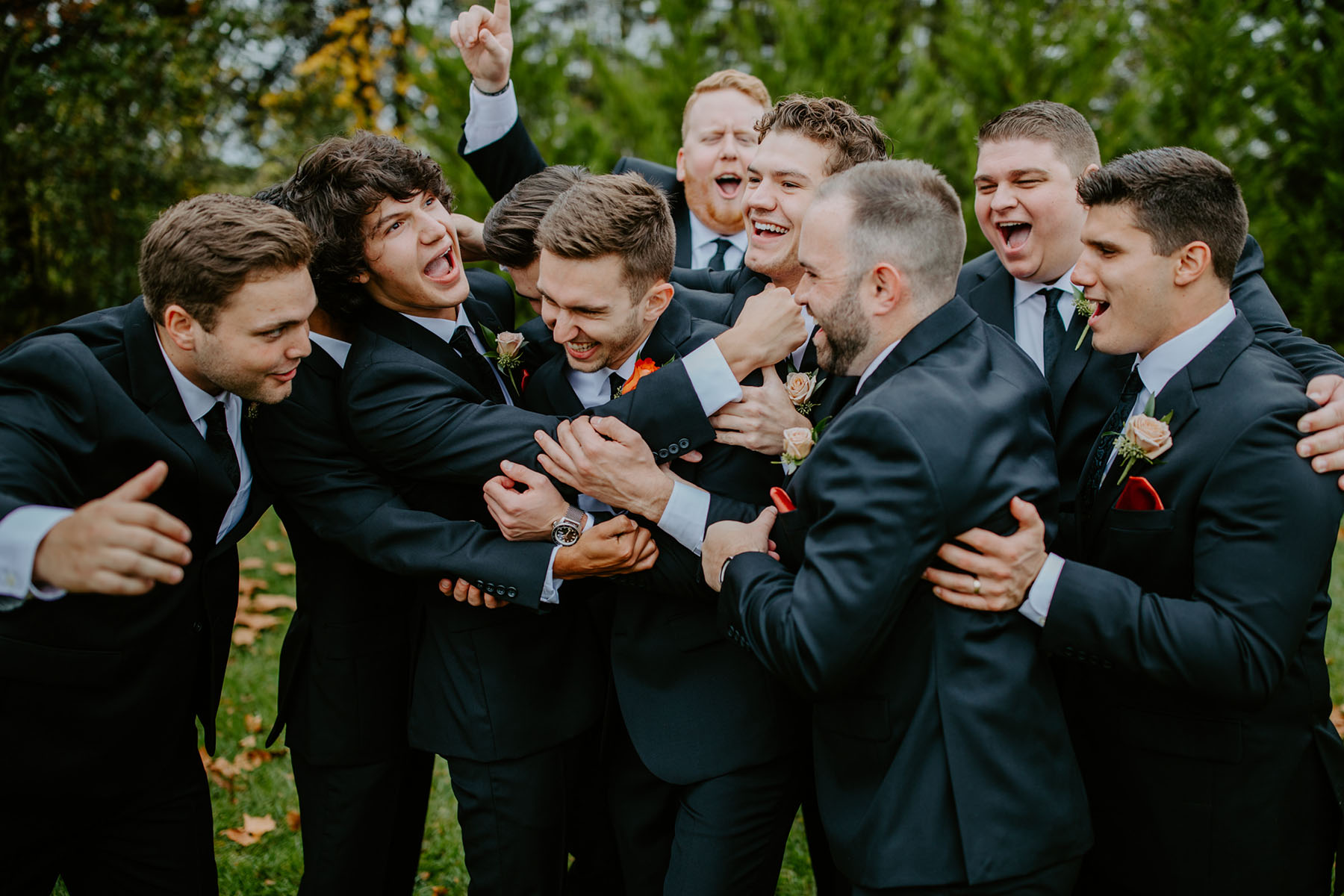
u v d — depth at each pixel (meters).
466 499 2.38
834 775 1.90
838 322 1.93
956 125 6.82
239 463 2.25
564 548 2.16
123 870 2.21
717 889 2.13
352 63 10.85
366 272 2.26
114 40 7.24
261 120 9.35
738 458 2.26
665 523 2.13
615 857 2.67
